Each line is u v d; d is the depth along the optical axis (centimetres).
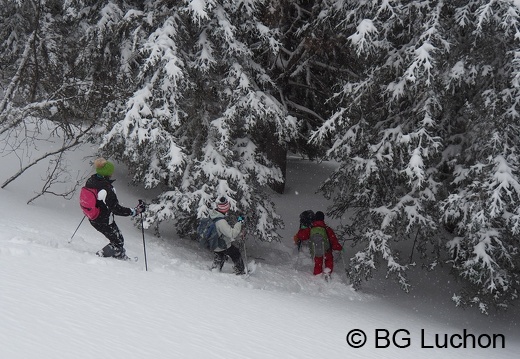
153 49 1098
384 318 958
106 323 500
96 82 1264
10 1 1656
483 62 1037
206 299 712
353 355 605
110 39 1334
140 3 1380
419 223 1080
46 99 1291
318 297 1073
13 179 1199
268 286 1047
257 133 1421
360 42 1030
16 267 654
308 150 1759
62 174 1362
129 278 734
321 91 1612
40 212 1106
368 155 1143
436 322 1065
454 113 1143
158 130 1109
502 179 957
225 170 1175
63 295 564
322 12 1318
